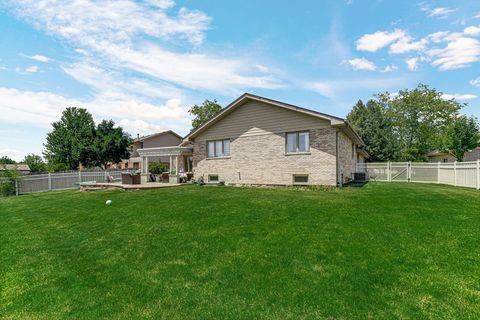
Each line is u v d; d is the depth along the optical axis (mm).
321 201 9656
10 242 7059
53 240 7023
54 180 22344
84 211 10172
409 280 4168
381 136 34156
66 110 34906
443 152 37344
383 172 21594
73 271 5117
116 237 6859
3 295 4418
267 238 6066
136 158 39875
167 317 3602
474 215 7367
